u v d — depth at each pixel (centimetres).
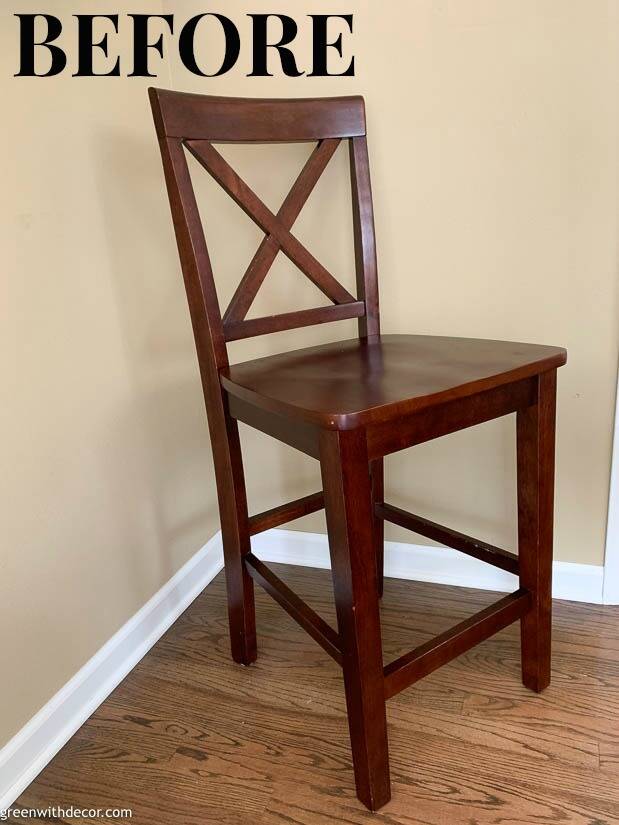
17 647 91
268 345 132
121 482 112
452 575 134
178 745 98
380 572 128
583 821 81
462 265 114
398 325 122
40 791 91
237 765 94
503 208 109
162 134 89
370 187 108
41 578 95
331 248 122
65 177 95
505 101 104
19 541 90
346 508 73
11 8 83
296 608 92
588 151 102
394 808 85
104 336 105
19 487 90
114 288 107
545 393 89
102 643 108
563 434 117
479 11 101
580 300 109
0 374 86
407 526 114
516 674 107
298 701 105
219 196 125
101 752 97
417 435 79
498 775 89
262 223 100
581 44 97
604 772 88
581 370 112
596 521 120
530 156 105
